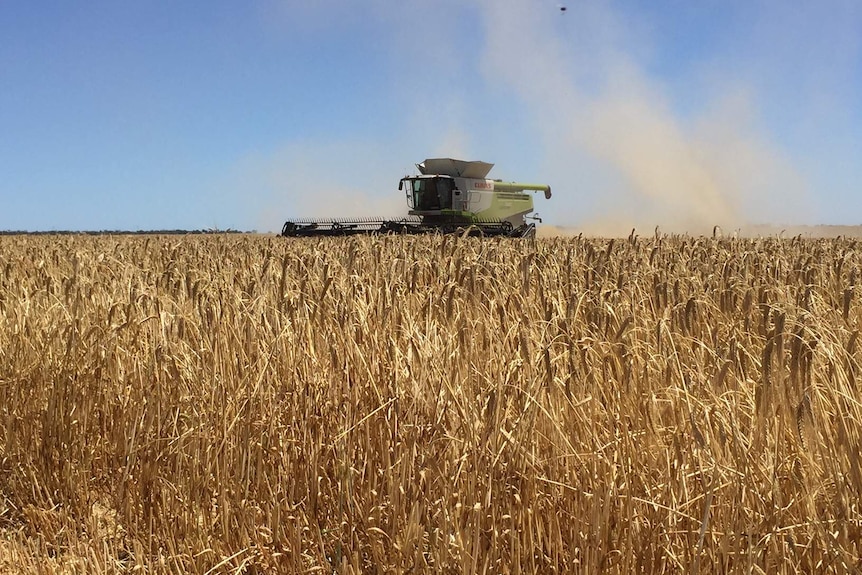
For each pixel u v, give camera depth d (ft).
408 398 13.37
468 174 108.37
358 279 18.12
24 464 16.90
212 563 13.21
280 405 14.79
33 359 18.78
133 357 17.28
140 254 37.96
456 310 15.94
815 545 9.64
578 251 31.30
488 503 11.12
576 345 12.36
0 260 30.73
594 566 10.19
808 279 19.17
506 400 11.85
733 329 14.16
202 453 14.76
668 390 11.62
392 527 12.15
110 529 15.08
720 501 10.05
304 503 13.67
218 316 17.20
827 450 9.94
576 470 11.12
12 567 13.25
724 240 40.29
